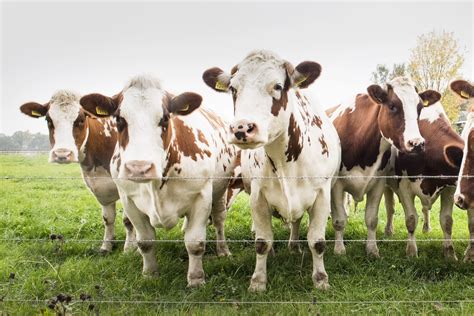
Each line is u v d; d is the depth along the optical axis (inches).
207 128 235.8
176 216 213.2
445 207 257.8
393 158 273.9
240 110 166.9
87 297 163.3
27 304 179.9
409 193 263.9
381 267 228.1
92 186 283.1
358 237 309.7
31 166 1019.3
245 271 230.5
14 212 414.3
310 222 213.5
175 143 201.3
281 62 178.2
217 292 199.9
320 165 208.8
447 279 213.9
